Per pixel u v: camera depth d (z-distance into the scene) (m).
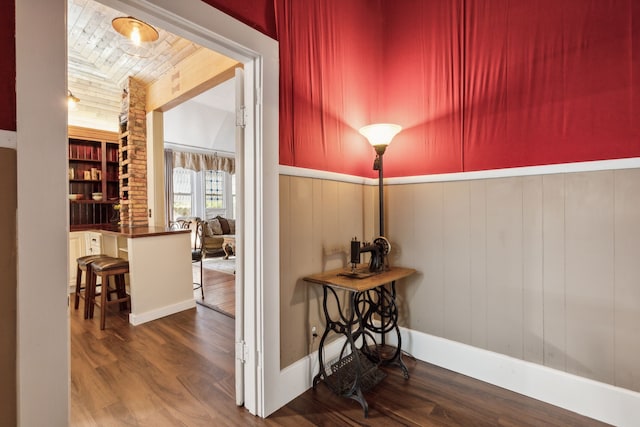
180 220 6.87
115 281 3.50
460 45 2.06
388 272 2.07
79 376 2.02
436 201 2.17
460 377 2.01
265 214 1.66
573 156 1.68
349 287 1.69
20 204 0.95
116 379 1.99
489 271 1.96
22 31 0.95
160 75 3.75
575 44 1.68
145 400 1.78
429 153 2.20
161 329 2.83
